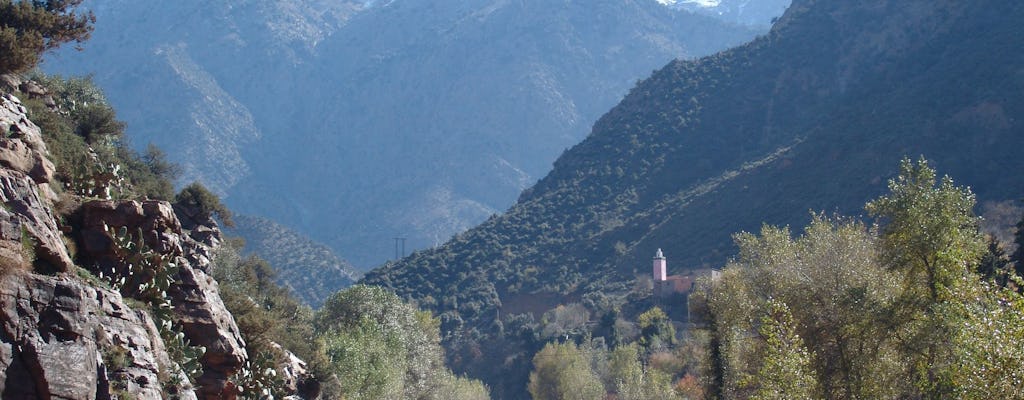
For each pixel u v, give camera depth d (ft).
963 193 142.00
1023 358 99.40
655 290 413.59
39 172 92.84
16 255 74.49
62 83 172.45
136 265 95.25
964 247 139.74
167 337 95.04
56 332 73.67
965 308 117.39
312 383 163.94
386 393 213.05
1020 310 102.47
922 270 141.59
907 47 513.04
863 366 142.10
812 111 536.83
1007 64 398.62
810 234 169.17
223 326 110.73
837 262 152.25
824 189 387.75
